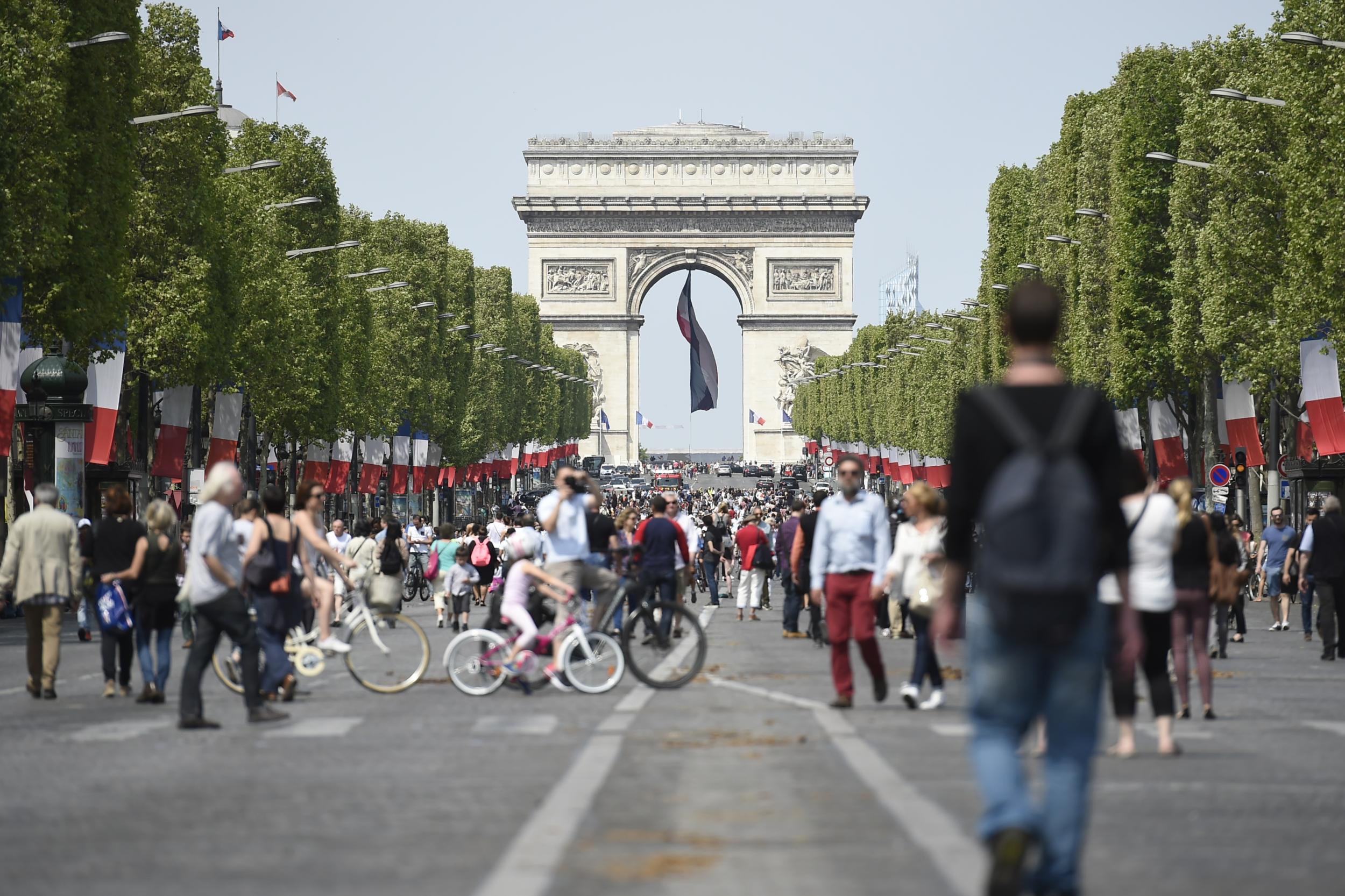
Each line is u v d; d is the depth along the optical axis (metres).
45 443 84.25
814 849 18.45
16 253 70.12
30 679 41.34
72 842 19.73
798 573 64.38
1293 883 16.70
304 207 128.00
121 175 80.50
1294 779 24.88
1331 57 78.81
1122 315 110.44
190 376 97.31
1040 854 14.63
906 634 65.81
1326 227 79.75
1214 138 95.12
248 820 21.05
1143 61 111.56
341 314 129.00
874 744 28.67
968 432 14.70
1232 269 94.62
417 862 17.94
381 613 40.91
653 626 40.56
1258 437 98.75
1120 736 31.27
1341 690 41.59
